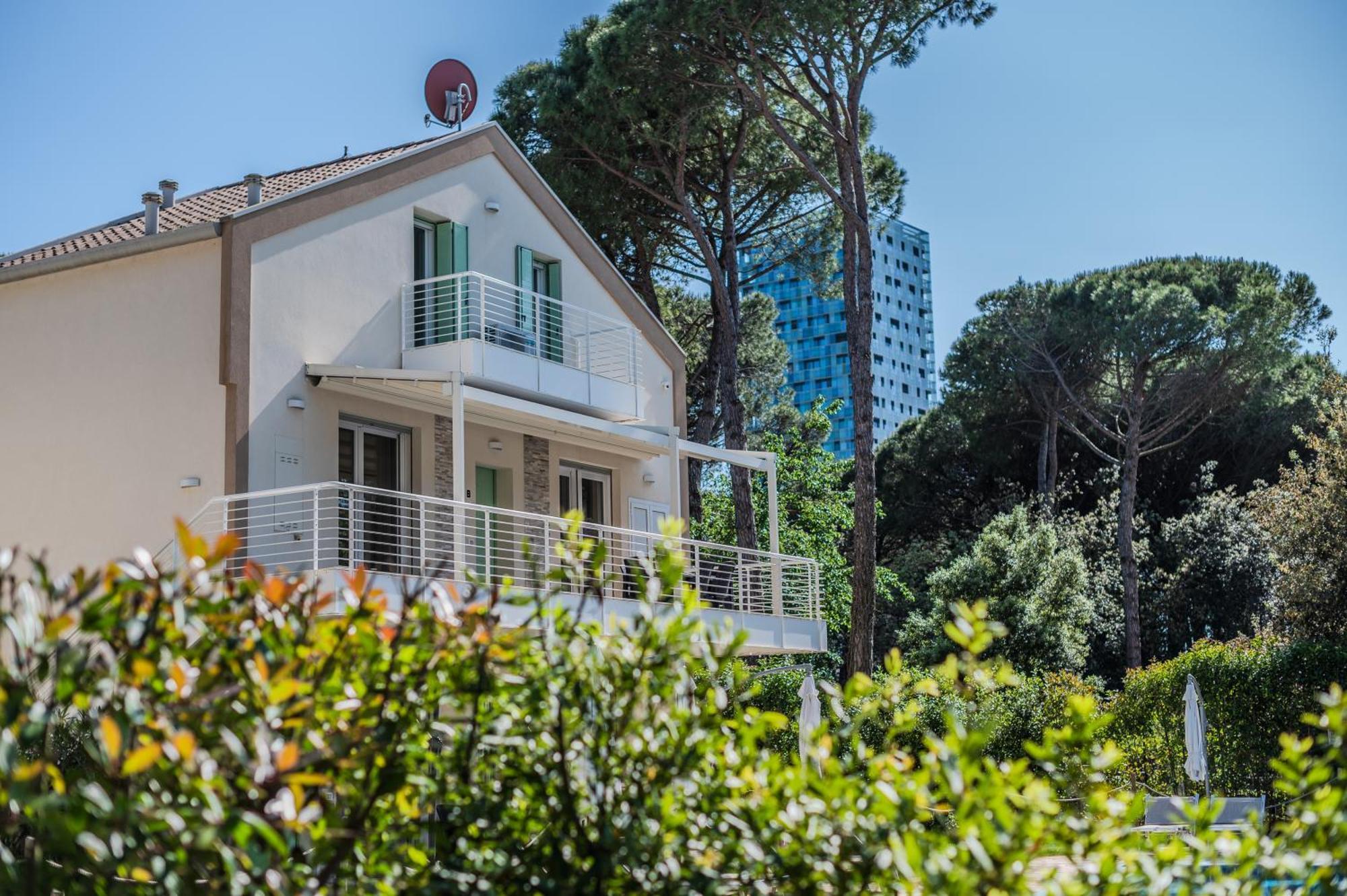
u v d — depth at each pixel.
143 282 17.28
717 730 4.71
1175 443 39.22
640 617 4.71
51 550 17.38
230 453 16.17
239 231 16.58
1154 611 40.66
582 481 22.62
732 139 32.00
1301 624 28.59
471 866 4.30
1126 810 4.21
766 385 42.53
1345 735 4.25
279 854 3.71
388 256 18.88
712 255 30.77
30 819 3.54
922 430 50.28
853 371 28.08
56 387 17.81
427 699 4.45
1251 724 22.38
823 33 25.80
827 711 20.17
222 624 4.18
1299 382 41.56
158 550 16.58
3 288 18.50
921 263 154.38
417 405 18.78
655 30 26.88
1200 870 4.18
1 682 3.41
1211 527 40.94
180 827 3.31
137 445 16.97
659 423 23.84
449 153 20.09
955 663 4.55
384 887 4.26
